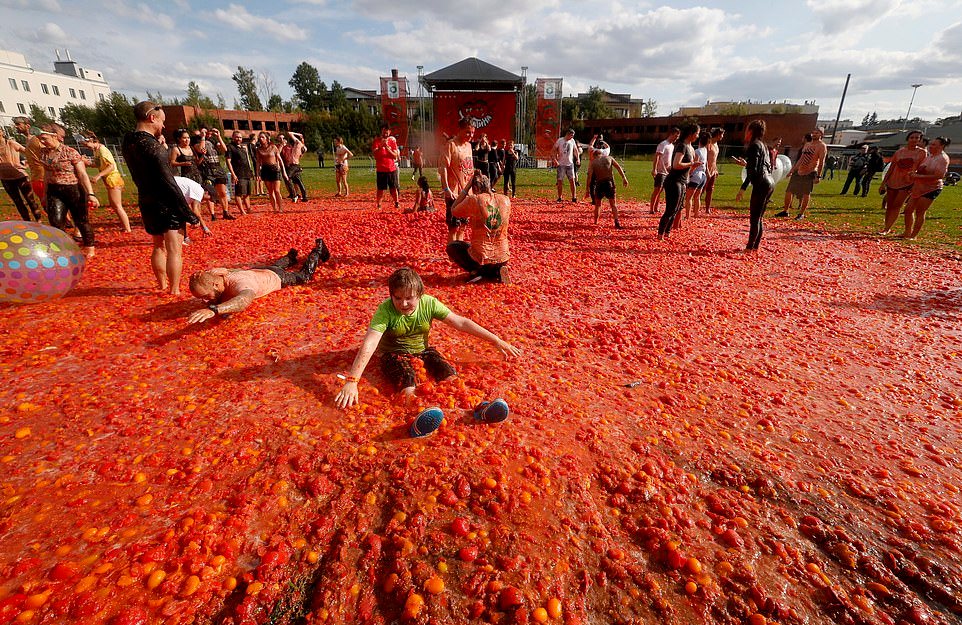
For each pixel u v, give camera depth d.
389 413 3.08
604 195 10.16
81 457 2.61
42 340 4.07
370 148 53.19
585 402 3.36
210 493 2.38
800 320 5.20
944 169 9.00
